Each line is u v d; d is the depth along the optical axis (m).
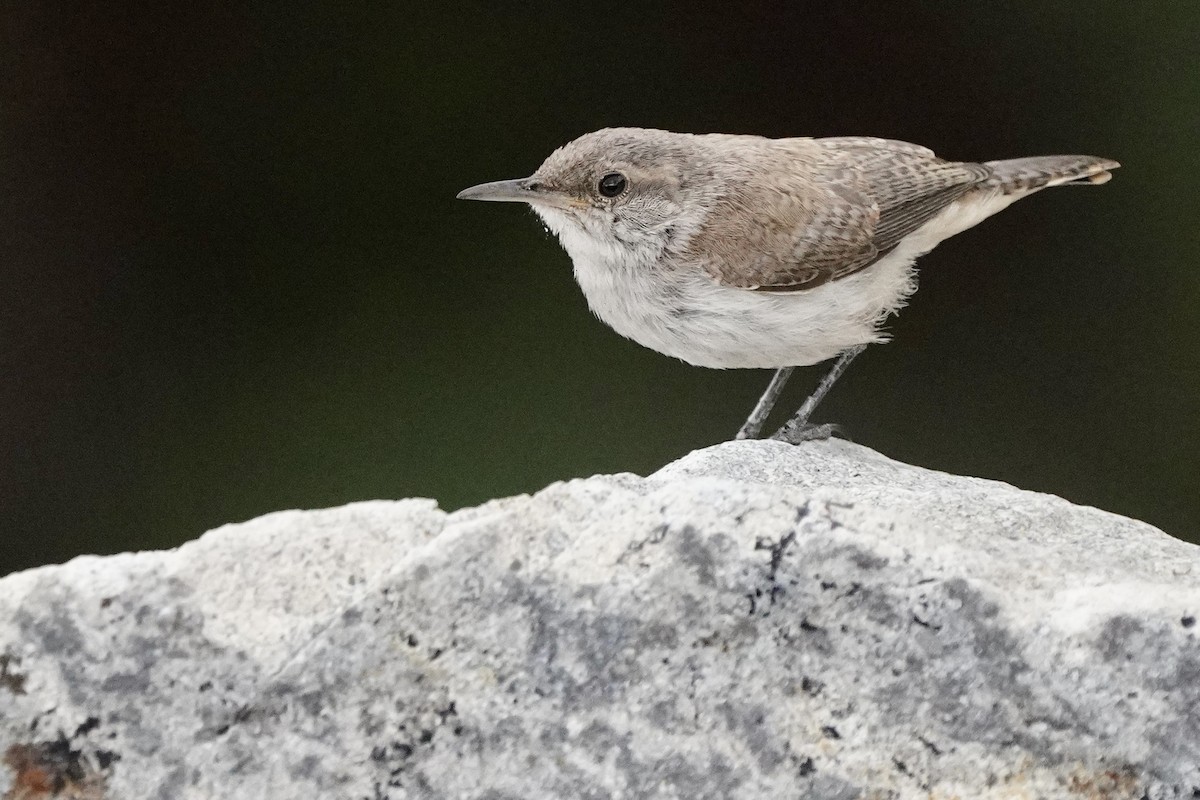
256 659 3.56
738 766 3.56
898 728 3.56
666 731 3.56
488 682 3.56
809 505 3.56
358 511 3.57
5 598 3.56
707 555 3.56
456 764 3.56
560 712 3.56
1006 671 3.55
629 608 3.56
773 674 3.56
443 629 3.56
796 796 3.56
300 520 3.57
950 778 3.55
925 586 3.55
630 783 3.56
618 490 3.57
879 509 3.56
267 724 3.56
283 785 3.56
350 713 3.56
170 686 3.56
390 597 3.56
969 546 3.57
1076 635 3.55
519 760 3.56
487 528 3.56
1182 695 3.55
